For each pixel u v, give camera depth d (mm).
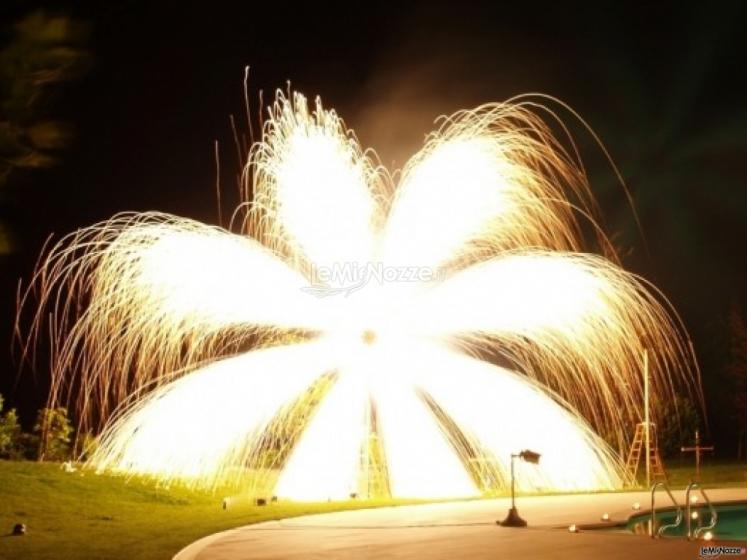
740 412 29125
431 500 17047
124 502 15805
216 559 10188
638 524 14289
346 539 11781
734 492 17859
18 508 14375
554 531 12484
